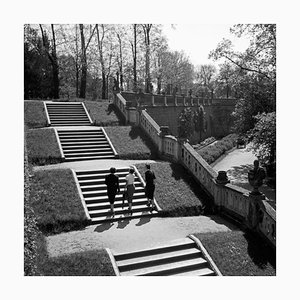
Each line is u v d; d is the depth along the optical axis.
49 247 8.72
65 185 12.06
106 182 10.95
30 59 36.19
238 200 11.10
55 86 35.16
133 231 9.99
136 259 8.32
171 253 8.70
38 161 15.06
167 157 16.58
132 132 19.62
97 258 7.86
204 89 62.16
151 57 42.84
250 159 28.12
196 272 8.21
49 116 21.89
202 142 38.91
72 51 38.59
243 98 24.84
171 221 11.05
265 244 9.44
